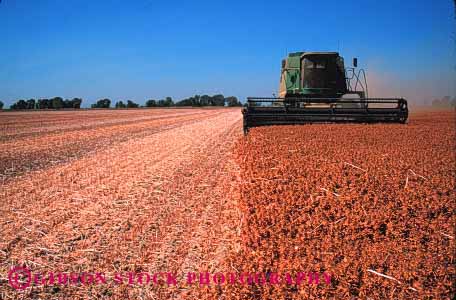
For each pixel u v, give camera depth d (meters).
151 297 5.60
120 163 14.57
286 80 21.09
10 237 7.54
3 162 14.90
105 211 8.93
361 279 5.40
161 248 6.98
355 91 20.66
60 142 21.16
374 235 6.77
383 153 13.11
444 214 7.74
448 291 5.11
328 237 6.63
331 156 12.45
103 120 41.25
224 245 7.04
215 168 13.52
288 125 19.53
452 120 30.30
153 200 9.72
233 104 114.56
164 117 47.56
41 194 10.36
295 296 5.14
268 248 6.25
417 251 6.07
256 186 9.42
